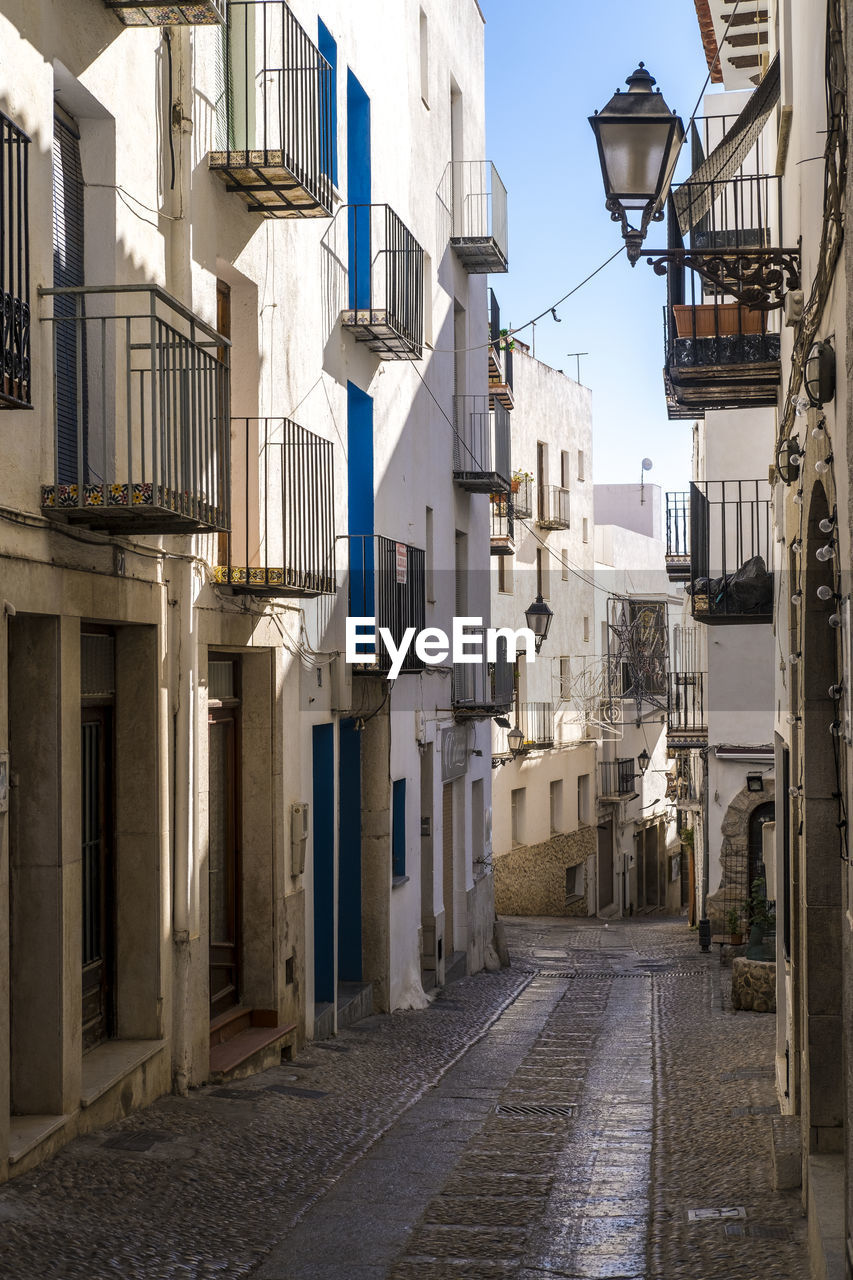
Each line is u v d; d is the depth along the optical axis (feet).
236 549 38.22
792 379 27.55
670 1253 23.09
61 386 28.27
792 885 30.32
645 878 145.48
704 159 36.70
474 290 77.41
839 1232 19.40
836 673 25.26
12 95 24.07
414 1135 32.63
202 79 34.71
